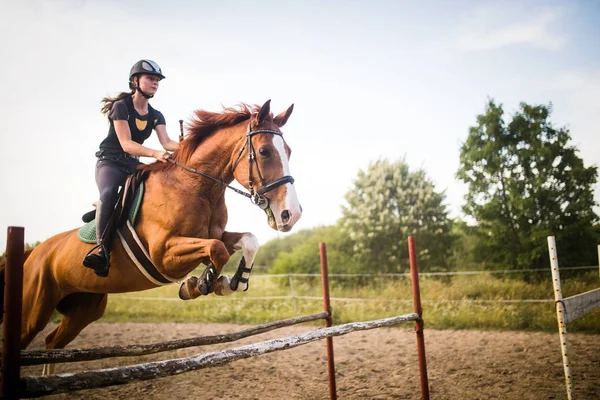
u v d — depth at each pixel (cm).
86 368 671
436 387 524
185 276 334
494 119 1173
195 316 1138
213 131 356
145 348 285
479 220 1202
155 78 361
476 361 632
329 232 1647
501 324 880
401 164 1514
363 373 595
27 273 371
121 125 346
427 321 930
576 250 1121
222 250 295
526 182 1137
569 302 399
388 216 1416
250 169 330
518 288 1068
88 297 404
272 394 516
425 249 1384
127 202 336
